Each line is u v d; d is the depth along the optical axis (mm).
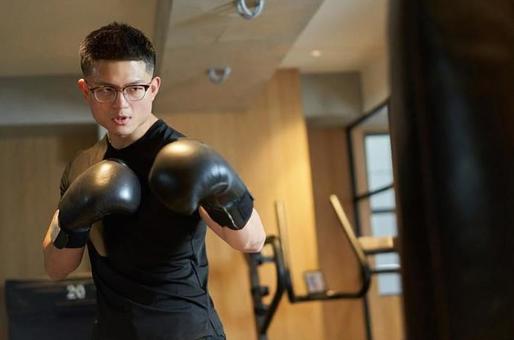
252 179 6188
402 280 624
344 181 7160
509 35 599
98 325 1849
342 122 6969
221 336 1853
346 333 6949
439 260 594
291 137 6277
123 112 1767
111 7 4523
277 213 5344
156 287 1760
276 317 6020
